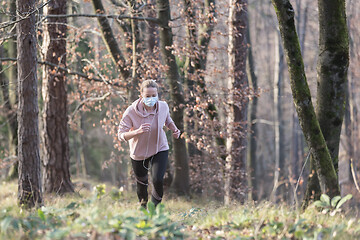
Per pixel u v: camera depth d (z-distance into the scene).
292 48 7.33
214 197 17.92
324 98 8.07
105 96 16.05
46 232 5.02
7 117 20.95
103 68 16.25
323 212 6.27
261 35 35.66
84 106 18.02
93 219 4.91
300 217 5.96
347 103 23.08
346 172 24.22
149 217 5.34
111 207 6.19
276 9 7.26
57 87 14.47
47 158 14.57
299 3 26.73
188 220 6.70
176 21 15.48
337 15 7.85
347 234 5.39
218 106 15.55
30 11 7.86
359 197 12.80
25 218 5.49
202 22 14.09
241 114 15.78
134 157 7.10
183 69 17.56
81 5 17.36
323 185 7.61
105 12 15.48
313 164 8.09
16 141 20.16
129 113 6.95
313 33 27.28
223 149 16.20
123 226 4.76
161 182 6.94
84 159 31.38
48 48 14.22
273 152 37.31
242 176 16.33
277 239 5.16
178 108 15.05
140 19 13.74
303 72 7.41
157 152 7.04
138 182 7.41
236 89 14.73
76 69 18.55
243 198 15.92
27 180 8.02
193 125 18.11
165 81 16.02
